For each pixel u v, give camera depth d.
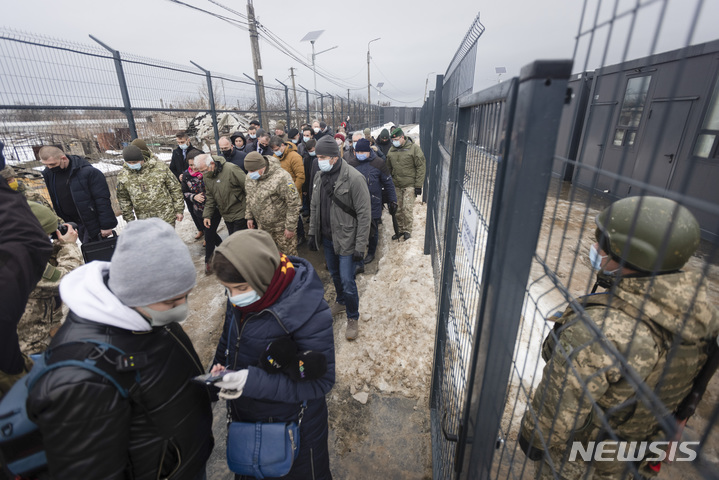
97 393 0.93
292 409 1.43
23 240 1.35
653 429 1.01
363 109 24.80
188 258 1.11
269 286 1.29
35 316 2.12
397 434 2.32
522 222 0.71
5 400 0.97
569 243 4.05
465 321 1.43
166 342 1.13
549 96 0.63
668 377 0.94
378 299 3.81
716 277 3.54
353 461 2.17
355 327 3.15
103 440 0.96
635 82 5.57
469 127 1.61
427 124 7.15
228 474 2.12
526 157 0.67
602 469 1.11
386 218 6.70
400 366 2.82
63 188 3.49
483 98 1.00
